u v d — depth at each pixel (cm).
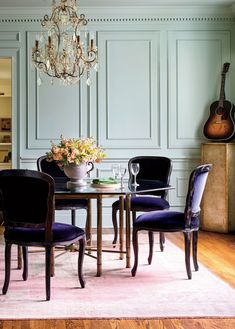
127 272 379
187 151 585
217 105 573
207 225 558
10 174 309
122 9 575
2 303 303
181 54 585
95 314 283
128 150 584
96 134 584
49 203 308
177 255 438
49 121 582
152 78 586
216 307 296
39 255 442
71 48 443
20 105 580
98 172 581
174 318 277
